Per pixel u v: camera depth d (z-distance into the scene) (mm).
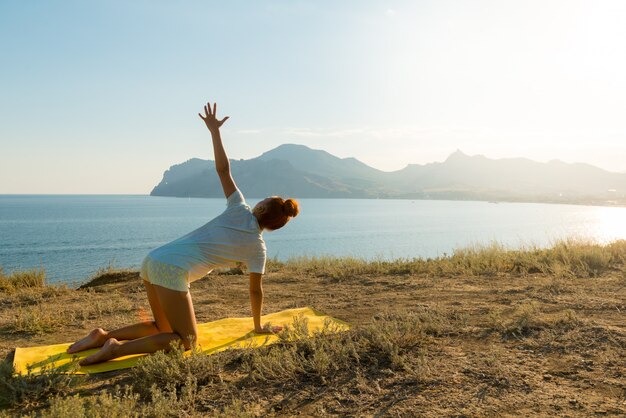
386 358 3986
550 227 130875
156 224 136875
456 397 3186
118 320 6004
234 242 4555
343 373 3705
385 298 6793
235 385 3582
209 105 4789
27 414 3139
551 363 3775
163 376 3566
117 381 3766
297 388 3477
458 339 4473
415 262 10547
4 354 4602
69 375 3730
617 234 79688
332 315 5816
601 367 3646
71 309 6574
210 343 4691
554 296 6242
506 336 4512
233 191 4777
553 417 2848
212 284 8656
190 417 3053
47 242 80375
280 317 5777
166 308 4270
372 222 167625
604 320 4922
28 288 8852
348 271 9664
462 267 9250
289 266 11328
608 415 2848
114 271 10852
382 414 2990
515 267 8867
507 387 3324
